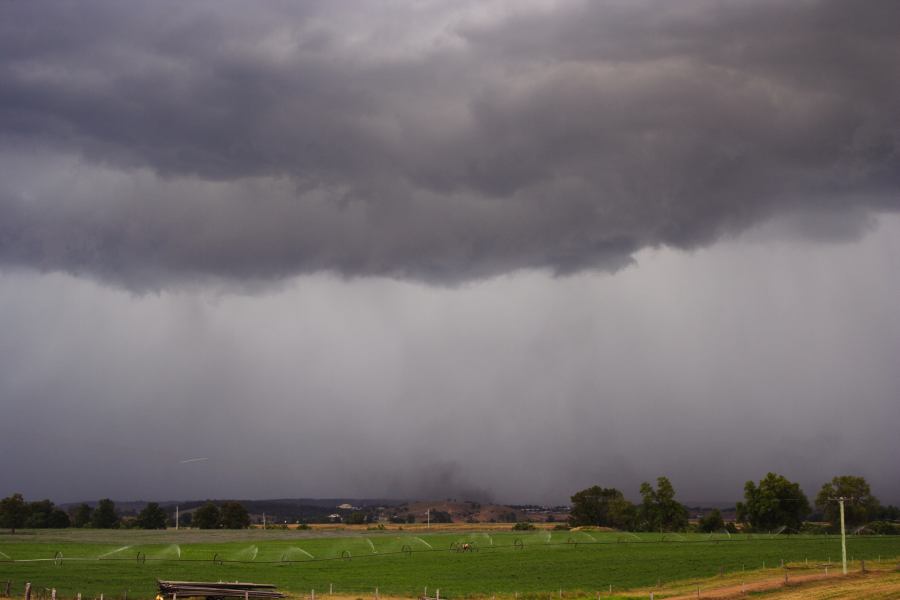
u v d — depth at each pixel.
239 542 178.00
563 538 191.00
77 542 175.00
